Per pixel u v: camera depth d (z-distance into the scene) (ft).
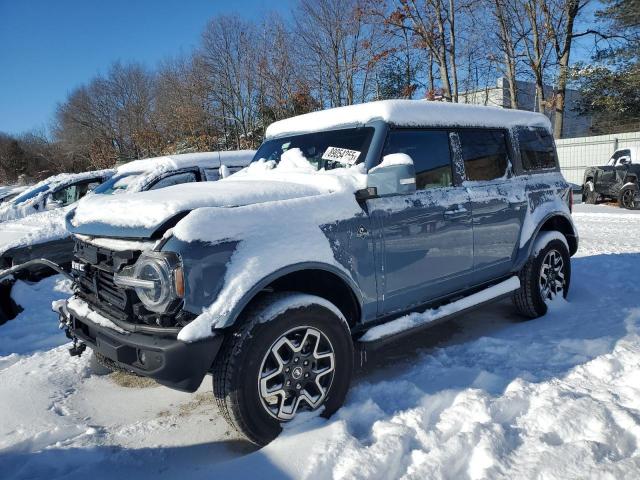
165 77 121.08
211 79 107.14
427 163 12.61
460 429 9.30
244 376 8.83
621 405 9.62
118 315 9.62
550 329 14.51
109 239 10.01
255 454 8.82
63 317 11.60
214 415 10.98
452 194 12.84
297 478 8.14
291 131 14.15
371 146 11.66
